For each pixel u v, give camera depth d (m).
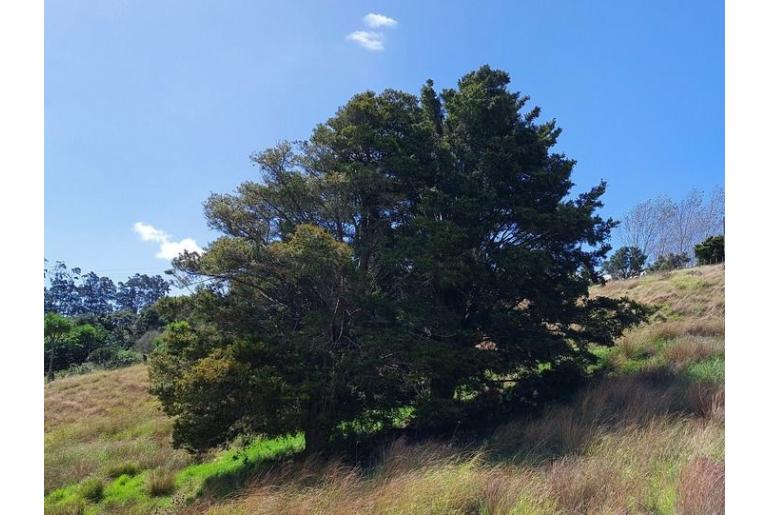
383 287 11.26
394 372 10.02
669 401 8.87
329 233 10.31
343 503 5.86
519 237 11.88
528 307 12.02
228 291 10.66
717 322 14.95
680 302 18.81
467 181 11.22
